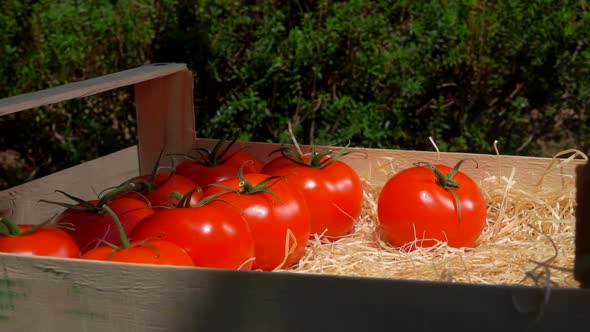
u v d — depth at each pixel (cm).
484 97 157
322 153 93
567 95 156
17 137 166
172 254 75
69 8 158
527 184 100
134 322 71
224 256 78
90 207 83
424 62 155
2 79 159
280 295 69
